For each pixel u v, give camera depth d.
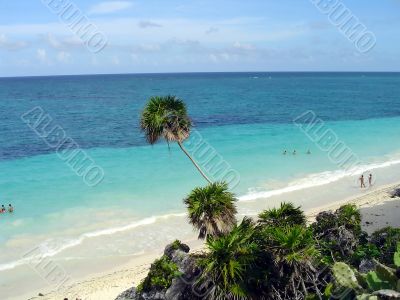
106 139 66.88
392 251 20.47
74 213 35.41
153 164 51.06
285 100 136.75
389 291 12.57
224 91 180.75
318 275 16.94
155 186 42.50
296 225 17.86
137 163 51.56
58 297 24.16
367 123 84.50
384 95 156.12
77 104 122.12
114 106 116.50
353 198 39.56
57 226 32.91
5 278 26.05
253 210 36.06
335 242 22.14
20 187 41.94
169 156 54.88
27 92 172.88
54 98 142.75
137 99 138.50
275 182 44.00
